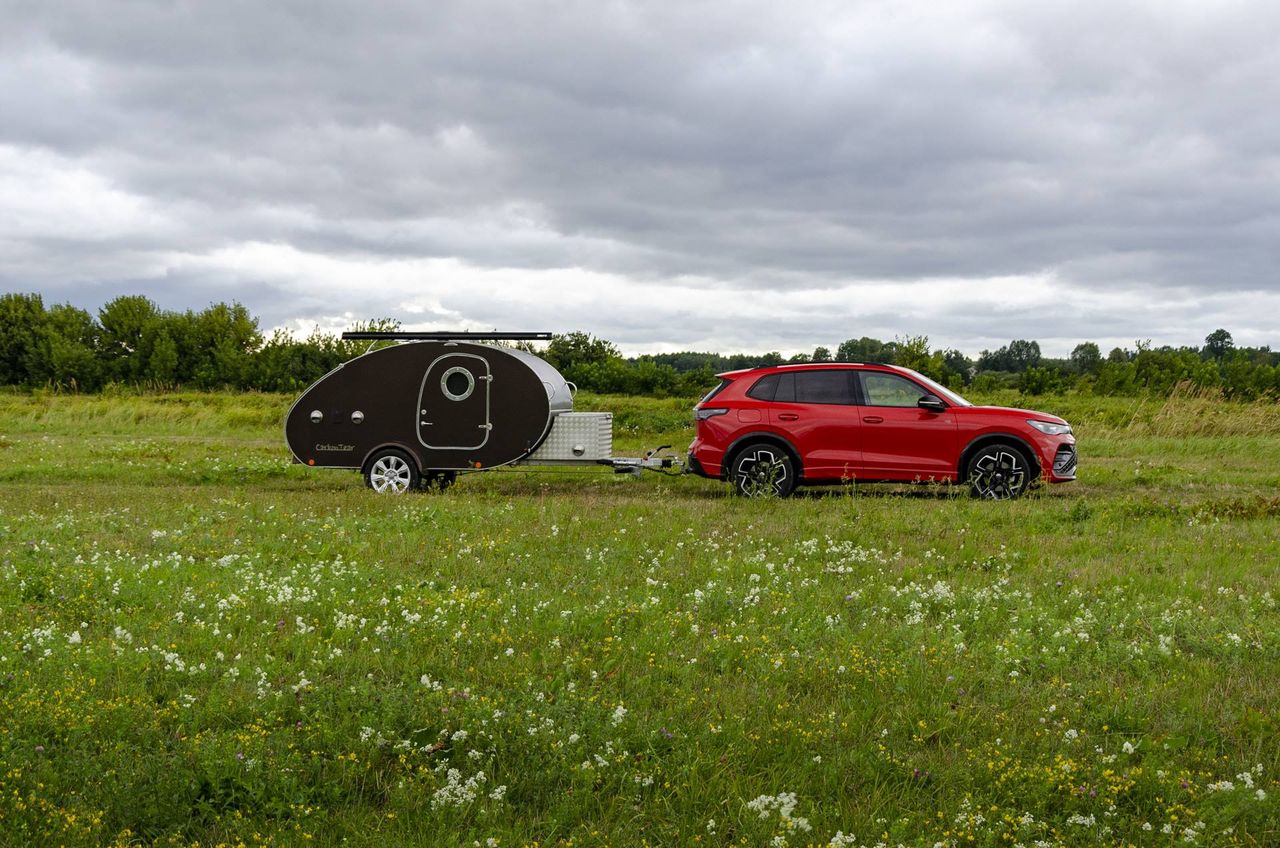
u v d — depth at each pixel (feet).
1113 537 34.47
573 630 22.30
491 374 47.55
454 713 16.89
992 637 22.38
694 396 133.69
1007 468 44.37
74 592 24.75
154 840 13.23
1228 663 20.52
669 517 38.11
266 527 35.45
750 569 28.71
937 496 45.60
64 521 35.42
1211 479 53.36
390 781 15.11
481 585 27.12
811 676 19.22
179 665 19.12
